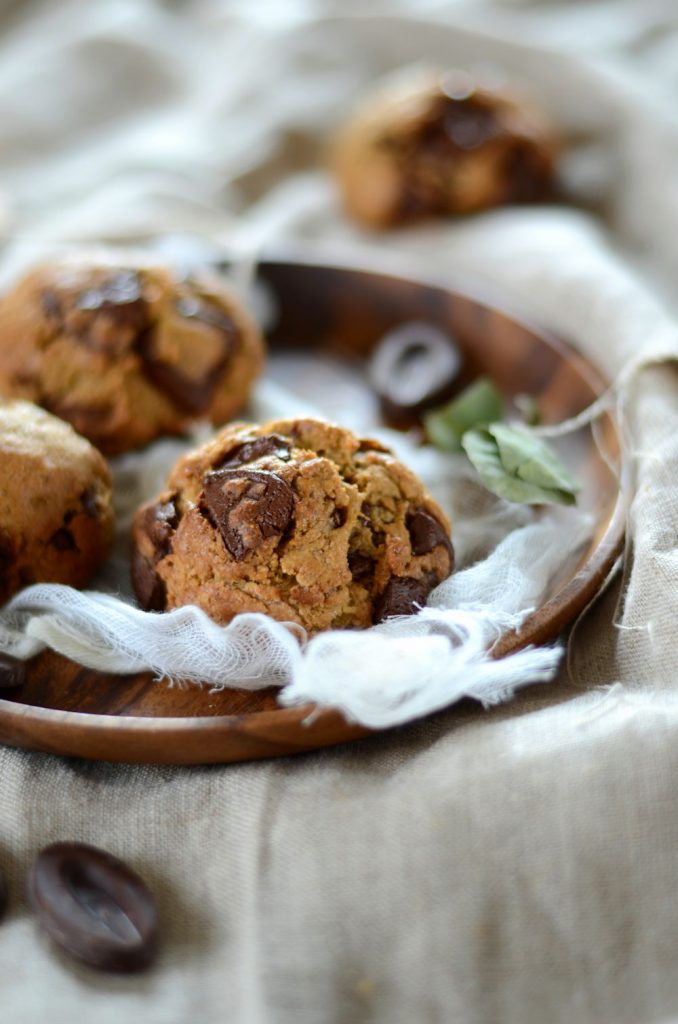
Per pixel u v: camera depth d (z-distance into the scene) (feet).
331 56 1.94
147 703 1.19
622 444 1.32
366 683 1.11
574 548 1.26
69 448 1.27
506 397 1.49
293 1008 1.06
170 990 1.07
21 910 1.12
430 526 1.22
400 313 1.56
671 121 1.75
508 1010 1.06
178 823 1.14
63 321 1.37
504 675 1.15
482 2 2.02
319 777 1.14
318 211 1.76
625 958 1.07
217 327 1.40
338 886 1.09
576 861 1.09
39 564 1.25
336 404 1.50
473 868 1.09
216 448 1.23
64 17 2.06
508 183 1.70
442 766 1.13
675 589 1.20
